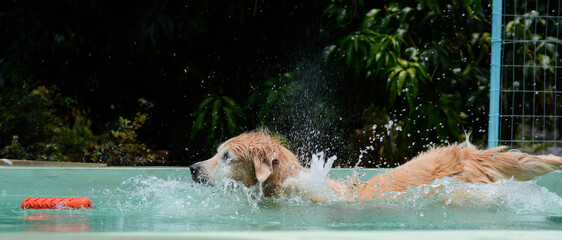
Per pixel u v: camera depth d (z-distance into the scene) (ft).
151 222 10.78
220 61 30.89
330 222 10.93
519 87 26.78
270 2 30.01
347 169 18.58
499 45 20.99
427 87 26.25
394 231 7.16
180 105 31.65
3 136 29.63
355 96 28.53
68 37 30.63
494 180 15.11
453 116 25.57
